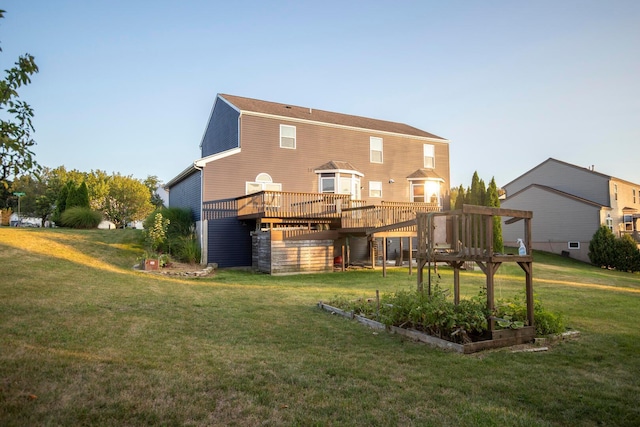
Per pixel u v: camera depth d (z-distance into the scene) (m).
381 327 6.98
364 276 15.28
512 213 6.48
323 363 5.02
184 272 13.98
